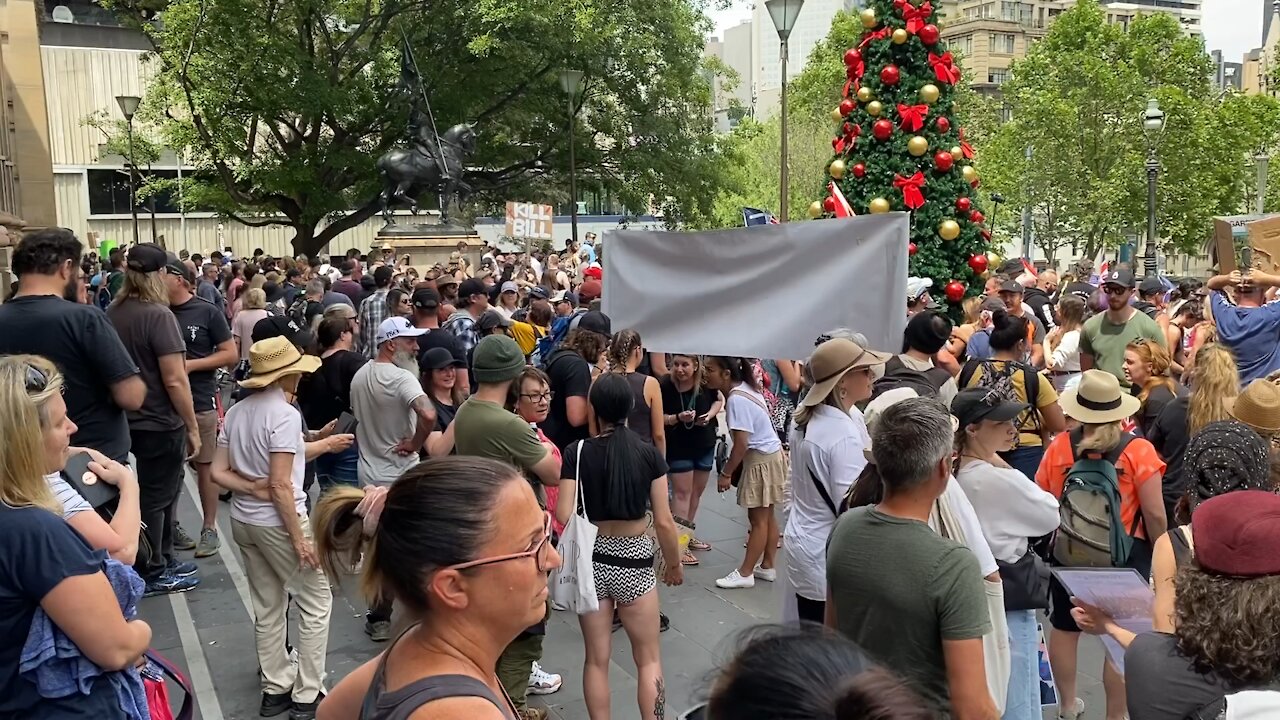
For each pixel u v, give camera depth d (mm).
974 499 3562
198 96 22578
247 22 23094
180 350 5805
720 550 7477
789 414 8172
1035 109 41156
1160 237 41719
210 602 6262
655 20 27391
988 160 45844
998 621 3129
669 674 5250
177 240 39469
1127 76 41344
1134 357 5988
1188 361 8734
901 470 2803
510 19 24172
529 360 9047
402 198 24531
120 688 2568
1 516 2396
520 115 28438
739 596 6449
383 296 9820
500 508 1717
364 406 5777
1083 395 4434
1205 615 2213
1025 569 3580
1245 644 2146
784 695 1395
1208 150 41625
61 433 2750
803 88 57719
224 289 18734
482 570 1682
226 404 12680
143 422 5785
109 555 2857
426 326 7766
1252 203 45062
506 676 4109
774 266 5293
